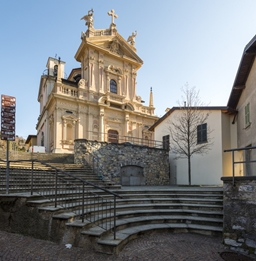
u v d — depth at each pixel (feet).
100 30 91.50
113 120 86.94
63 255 17.33
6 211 21.15
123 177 52.39
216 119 54.08
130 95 95.86
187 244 22.45
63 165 43.09
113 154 51.19
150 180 56.90
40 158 52.26
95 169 46.29
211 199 32.01
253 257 20.68
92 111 82.58
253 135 37.47
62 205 21.89
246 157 42.16
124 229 23.48
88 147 47.57
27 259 16.02
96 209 25.54
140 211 28.30
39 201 21.22
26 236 20.21
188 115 57.16
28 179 29.86
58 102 76.59
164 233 25.27
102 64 88.79
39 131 105.40
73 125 78.28
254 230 21.89
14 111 23.65
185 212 29.37
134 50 99.55
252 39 31.99
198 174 56.65
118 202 30.12
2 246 17.53
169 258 18.84
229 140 53.67
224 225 23.94
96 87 86.02
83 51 89.10
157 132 72.28
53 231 19.76
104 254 18.26
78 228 19.34
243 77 41.04
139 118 94.89
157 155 59.82
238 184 23.57
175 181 62.13
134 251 19.54
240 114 47.60
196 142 58.18
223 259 19.67
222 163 51.65
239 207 23.24
